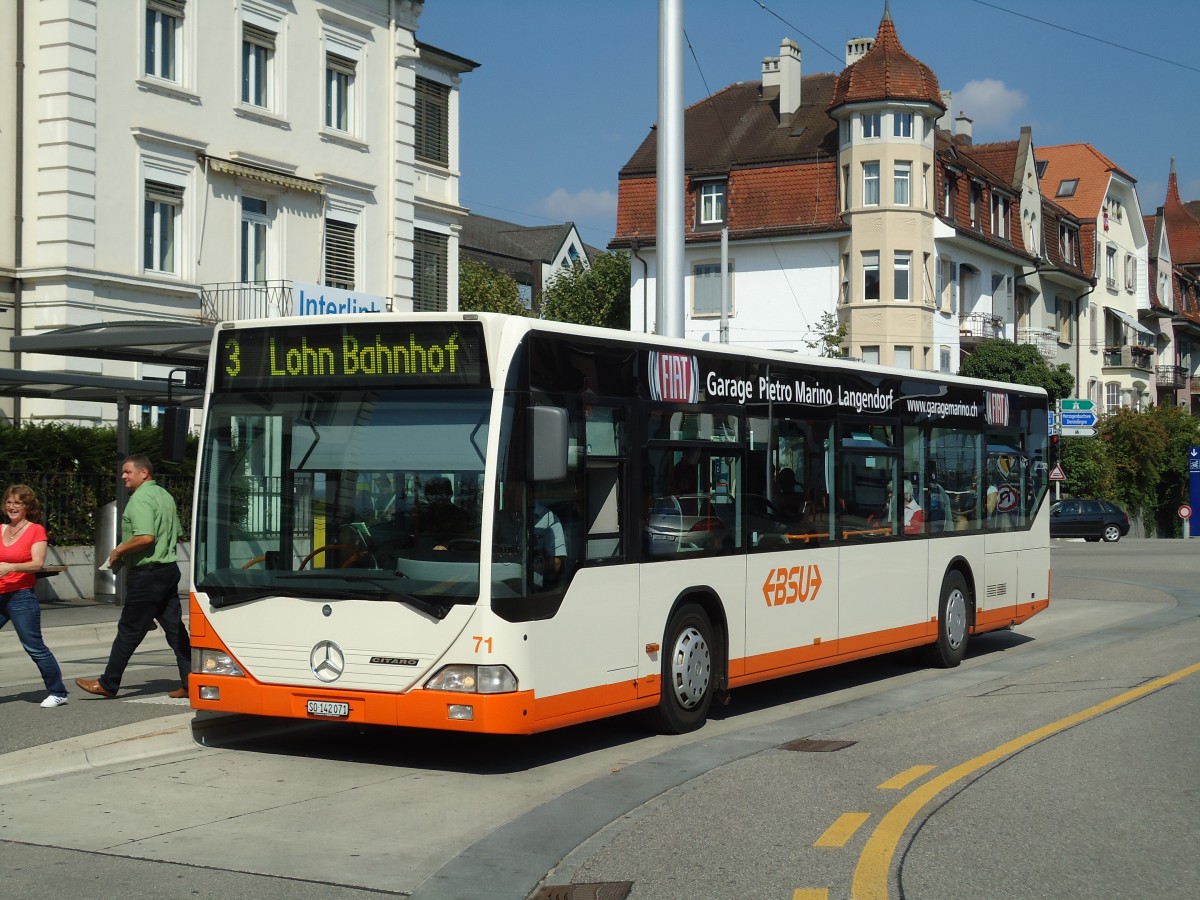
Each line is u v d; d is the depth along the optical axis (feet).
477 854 22.66
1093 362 230.07
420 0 105.19
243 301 88.79
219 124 88.38
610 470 31.40
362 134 100.37
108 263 81.25
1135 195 248.93
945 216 168.35
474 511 28.02
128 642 36.37
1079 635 59.57
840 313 165.17
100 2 80.59
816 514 40.29
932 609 47.26
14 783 27.84
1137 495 207.92
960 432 49.62
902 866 21.65
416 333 29.01
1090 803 26.14
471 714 27.58
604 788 27.94
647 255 177.78
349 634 28.58
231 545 30.22
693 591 34.42
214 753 31.45
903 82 160.76
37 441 67.56
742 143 176.04
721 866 21.77
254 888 20.63
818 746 32.60
